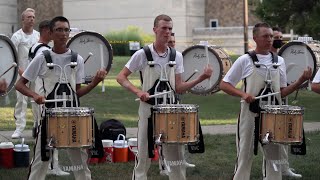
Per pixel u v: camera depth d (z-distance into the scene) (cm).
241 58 1652
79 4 12162
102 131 2308
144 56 1608
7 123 3281
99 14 11988
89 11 12081
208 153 2450
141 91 1574
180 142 1484
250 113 1641
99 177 2005
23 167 2141
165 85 1603
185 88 1616
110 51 2320
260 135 1575
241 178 1669
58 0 12788
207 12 11888
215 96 3741
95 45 2317
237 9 11775
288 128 1541
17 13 12800
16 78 2205
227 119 3462
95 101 4341
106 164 2197
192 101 3756
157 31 1599
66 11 12262
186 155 2281
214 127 3200
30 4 12812
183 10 11456
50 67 1531
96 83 1567
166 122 1484
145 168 1636
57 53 1550
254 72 1639
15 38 2455
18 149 2142
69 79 1549
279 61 1664
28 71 1543
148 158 1625
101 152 1525
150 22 11619
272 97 1645
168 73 1608
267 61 1650
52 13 12800
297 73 2356
